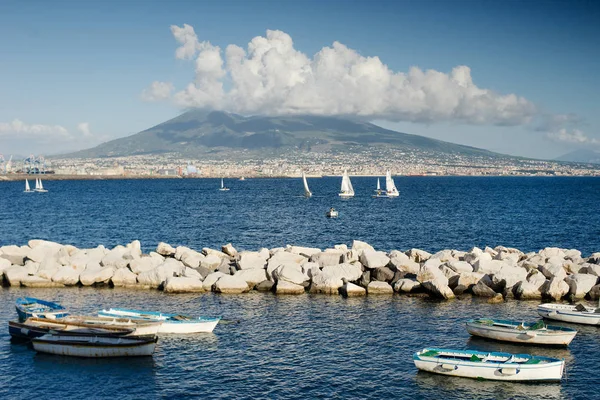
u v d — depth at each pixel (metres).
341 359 34.88
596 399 29.95
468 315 43.66
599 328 40.88
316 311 44.62
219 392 30.47
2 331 40.31
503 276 49.38
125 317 39.47
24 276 52.91
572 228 103.88
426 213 136.12
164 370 33.34
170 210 150.25
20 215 134.62
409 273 52.16
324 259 55.47
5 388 31.08
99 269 53.59
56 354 35.91
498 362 32.47
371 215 131.50
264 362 34.41
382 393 30.48
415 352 35.56
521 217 124.38
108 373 32.97
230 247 62.41
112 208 158.25
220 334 39.28
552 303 45.69
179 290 50.09
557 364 31.66
